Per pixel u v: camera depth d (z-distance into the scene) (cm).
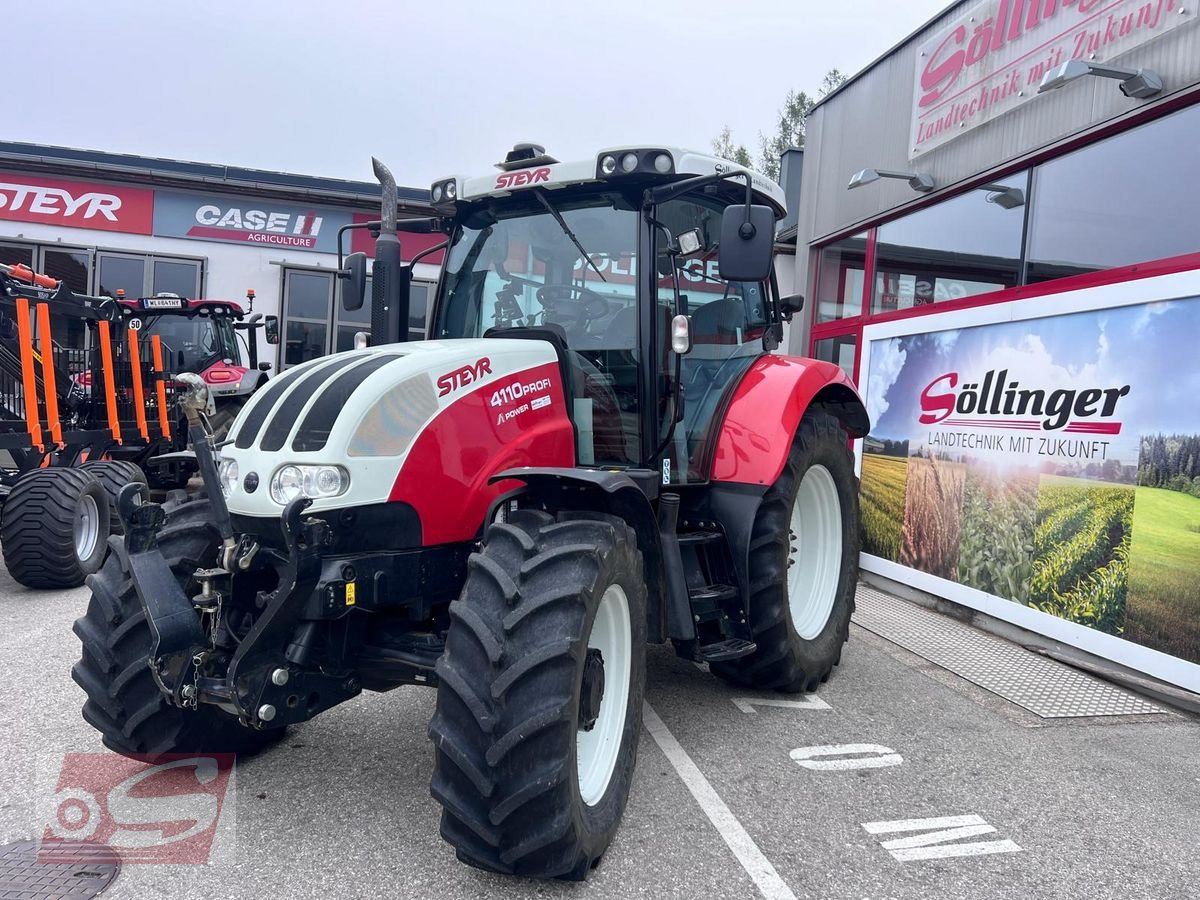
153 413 827
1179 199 454
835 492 441
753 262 312
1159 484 427
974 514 552
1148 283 435
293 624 252
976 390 554
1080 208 522
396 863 247
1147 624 429
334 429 254
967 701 408
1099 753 347
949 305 592
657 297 338
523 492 284
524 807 220
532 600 231
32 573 561
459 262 376
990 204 604
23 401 627
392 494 262
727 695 405
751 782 310
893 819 285
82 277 1235
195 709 266
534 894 234
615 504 278
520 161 359
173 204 1250
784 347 909
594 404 339
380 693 388
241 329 1084
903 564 627
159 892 230
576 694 226
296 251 1297
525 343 320
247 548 260
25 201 1204
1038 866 259
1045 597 492
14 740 327
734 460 370
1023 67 554
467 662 228
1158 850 270
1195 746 358
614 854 257
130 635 272
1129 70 461
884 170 672
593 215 348
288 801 285
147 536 261
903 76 695
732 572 358
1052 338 495
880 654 484
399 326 369
